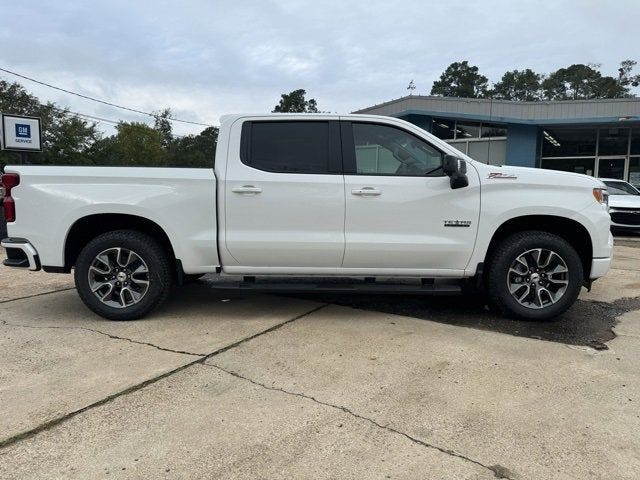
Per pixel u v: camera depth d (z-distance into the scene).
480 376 3.56
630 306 5.46
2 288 6.29
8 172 4.67
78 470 2.48
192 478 2.43
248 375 3.56
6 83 50.16
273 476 2.44
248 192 4.56
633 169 18.77
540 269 4.75
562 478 2.42
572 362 3.82
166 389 3.34
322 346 4.14
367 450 2.65
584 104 17.64
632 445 2.70
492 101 18.84
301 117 4.71
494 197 4.59
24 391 3.31
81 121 51.25
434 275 4.75
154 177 4.61
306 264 4.71
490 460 2.57
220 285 4.82
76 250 4.96
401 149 4.69
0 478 2.40
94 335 4.41
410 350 4.05
